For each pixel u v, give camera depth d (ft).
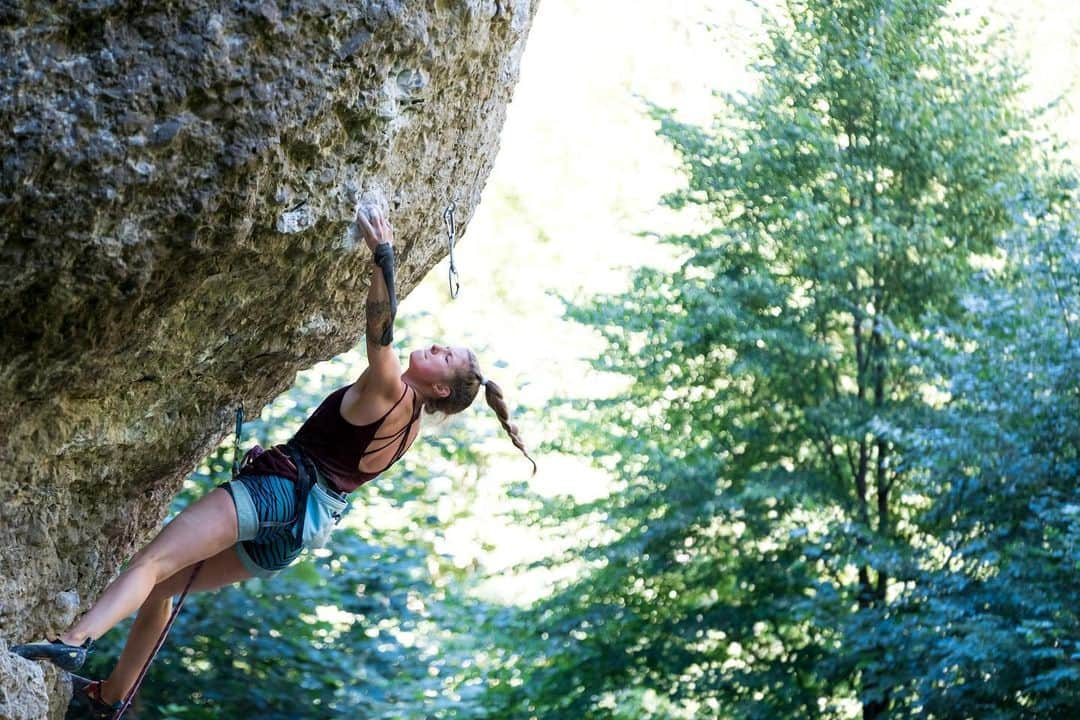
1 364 12.70
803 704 41.42
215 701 31.68
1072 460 35.73
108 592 13.75
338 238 14.85
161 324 13.91
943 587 36.94
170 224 12.53
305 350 17.60
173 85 11.93
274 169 13.05
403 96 14.47
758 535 43.50
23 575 15.07
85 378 13.84
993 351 37.04
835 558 40.65
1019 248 37.65
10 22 11.05
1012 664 34.12
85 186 11.71
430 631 39.88
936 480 37.14
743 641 43.96
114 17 11.60
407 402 15.92
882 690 37.47
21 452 14.16
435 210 17.67
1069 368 35.17
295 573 33.09
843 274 43.14
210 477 33.83
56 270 12.05
